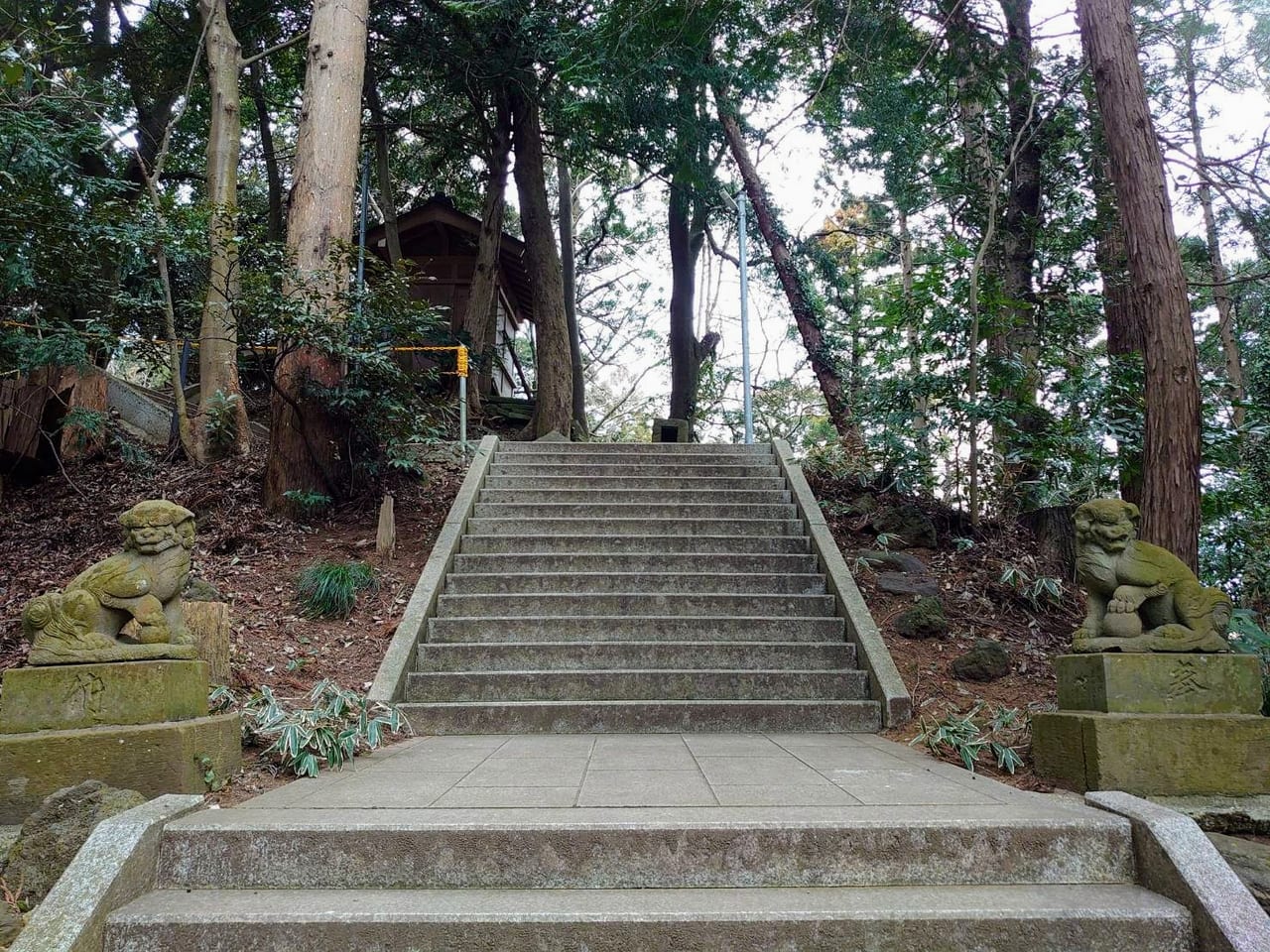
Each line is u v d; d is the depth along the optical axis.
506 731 4.56
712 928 2.10
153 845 2.37
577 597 5.73
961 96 8.44
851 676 4.91
